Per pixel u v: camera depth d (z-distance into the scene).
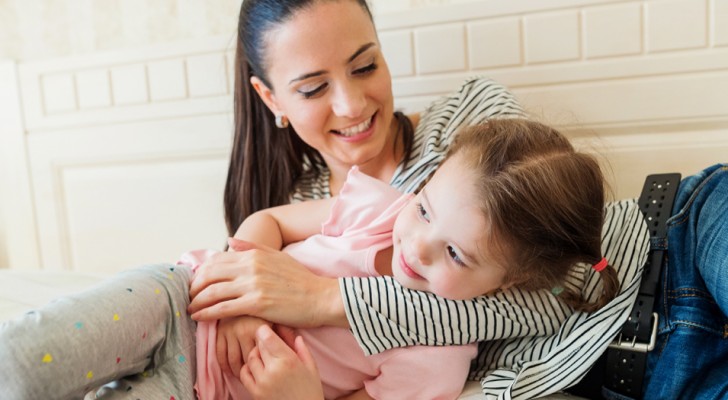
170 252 1.47
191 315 0.79
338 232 0.92
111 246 1.52
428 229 0.74
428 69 1.22
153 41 1.45
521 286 0.80
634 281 0.79
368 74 0.95
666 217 0.84
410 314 0.77
